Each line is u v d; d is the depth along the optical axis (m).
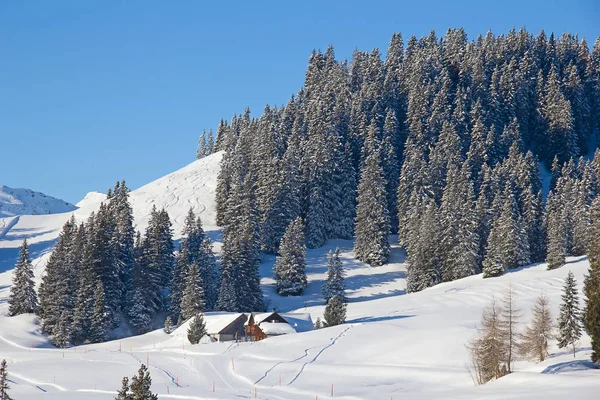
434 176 147.50
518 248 117.44
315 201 144.25
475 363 60.47
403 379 60.50
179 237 146.12
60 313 101.94
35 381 67.06
